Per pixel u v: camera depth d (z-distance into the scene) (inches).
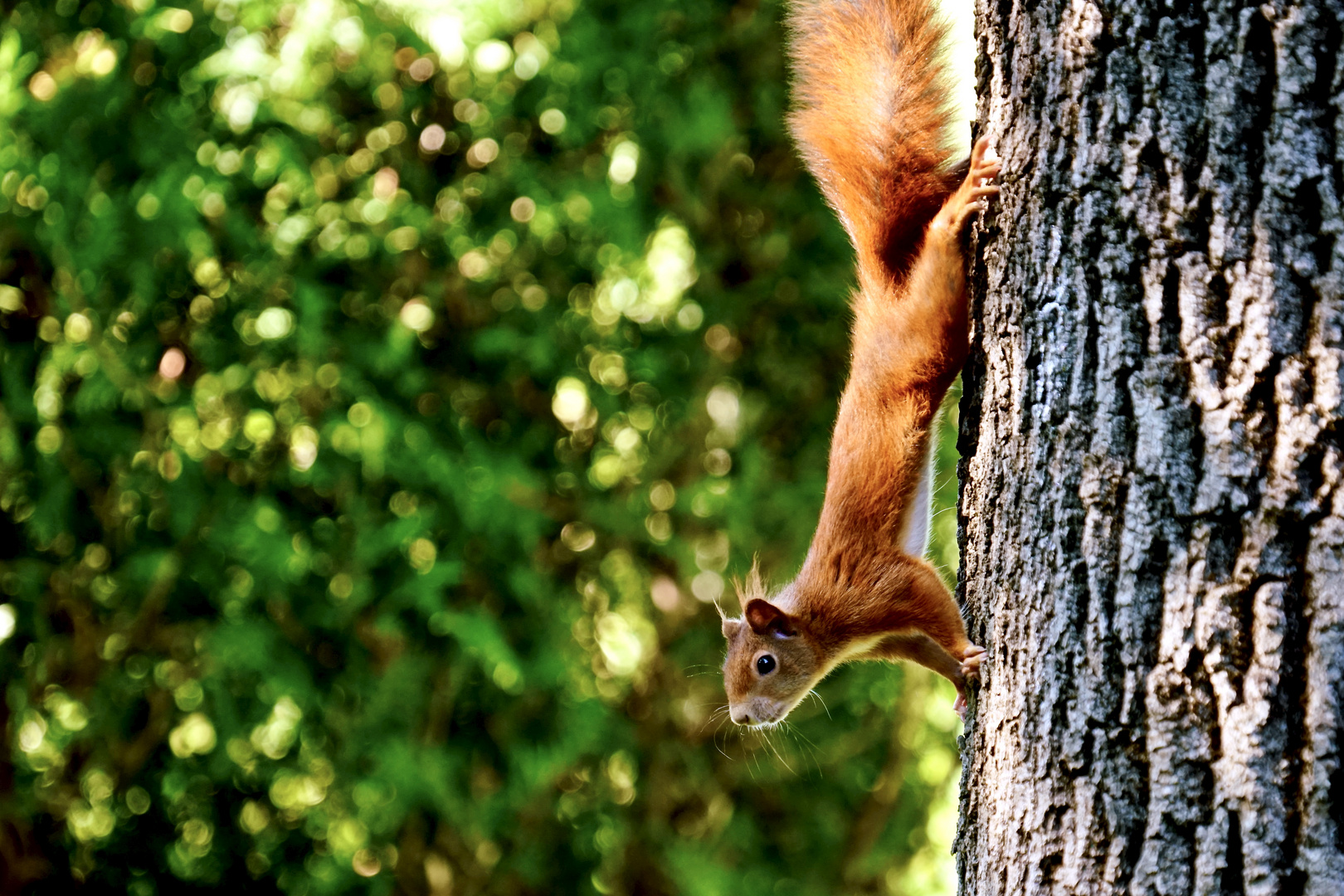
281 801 402.6
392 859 403.5
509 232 408.5
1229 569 167.3
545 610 399.9
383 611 380.8
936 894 454.6
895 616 280.4
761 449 427.8
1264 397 168.4
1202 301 173.5
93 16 377.4
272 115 373.7
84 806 395.2
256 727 392.8
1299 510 164.2
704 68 420.2
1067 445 181.8
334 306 393.1
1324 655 160.6
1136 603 172.9
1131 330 177.9
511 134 411.8
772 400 439.5
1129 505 175.0
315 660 391.5
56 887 393.1
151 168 370.3
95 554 392.5
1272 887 158.2
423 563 385.1
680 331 427.5
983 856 189.8
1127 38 181.5
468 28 390.0
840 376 437.7
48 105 368.8
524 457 413.1
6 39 372.8
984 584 197.0
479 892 410.9
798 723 439.2
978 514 200.5
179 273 382.6
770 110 423.2
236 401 386.0
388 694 384.2
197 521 381.1
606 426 422.0
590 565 424.2
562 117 409.1
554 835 421.1
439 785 381.1
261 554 371.9
